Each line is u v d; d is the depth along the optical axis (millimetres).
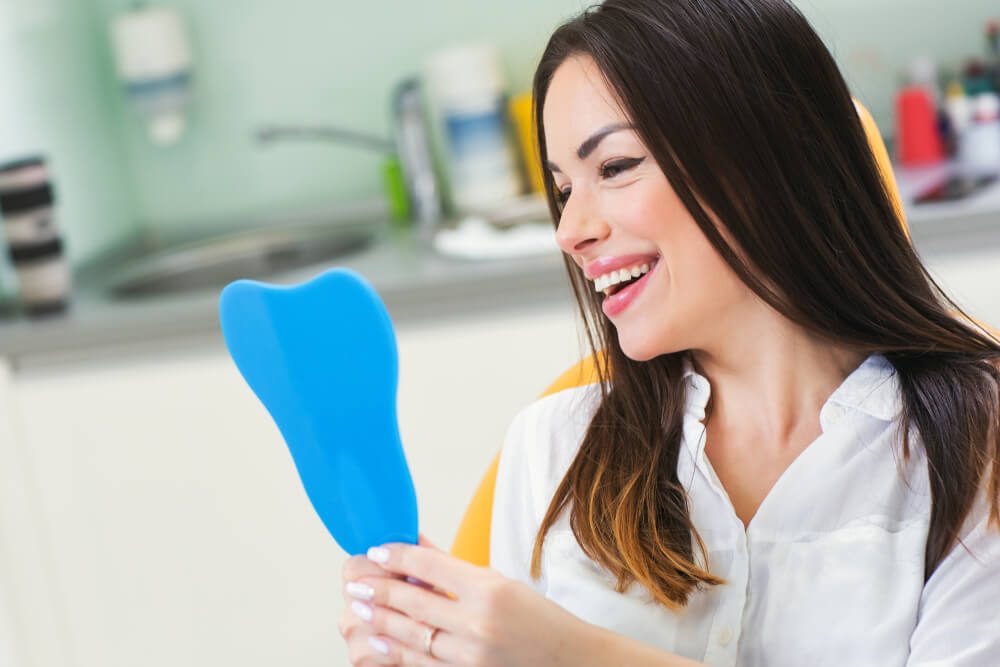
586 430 1113
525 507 1146
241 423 2184
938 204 2113
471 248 2256
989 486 958
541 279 2123
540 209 2479
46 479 2229
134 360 2195
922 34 2584
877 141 1192
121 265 2760
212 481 2207
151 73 2709
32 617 2258
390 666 908
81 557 2254
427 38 2746
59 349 2199
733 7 956
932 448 981
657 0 963
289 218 2855
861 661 960
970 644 930
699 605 1000
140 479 2217
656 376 1077
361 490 884
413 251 2396
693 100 941
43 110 2545
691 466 1042
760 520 1004
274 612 2248
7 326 2232
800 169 968
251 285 841
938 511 969
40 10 2566
